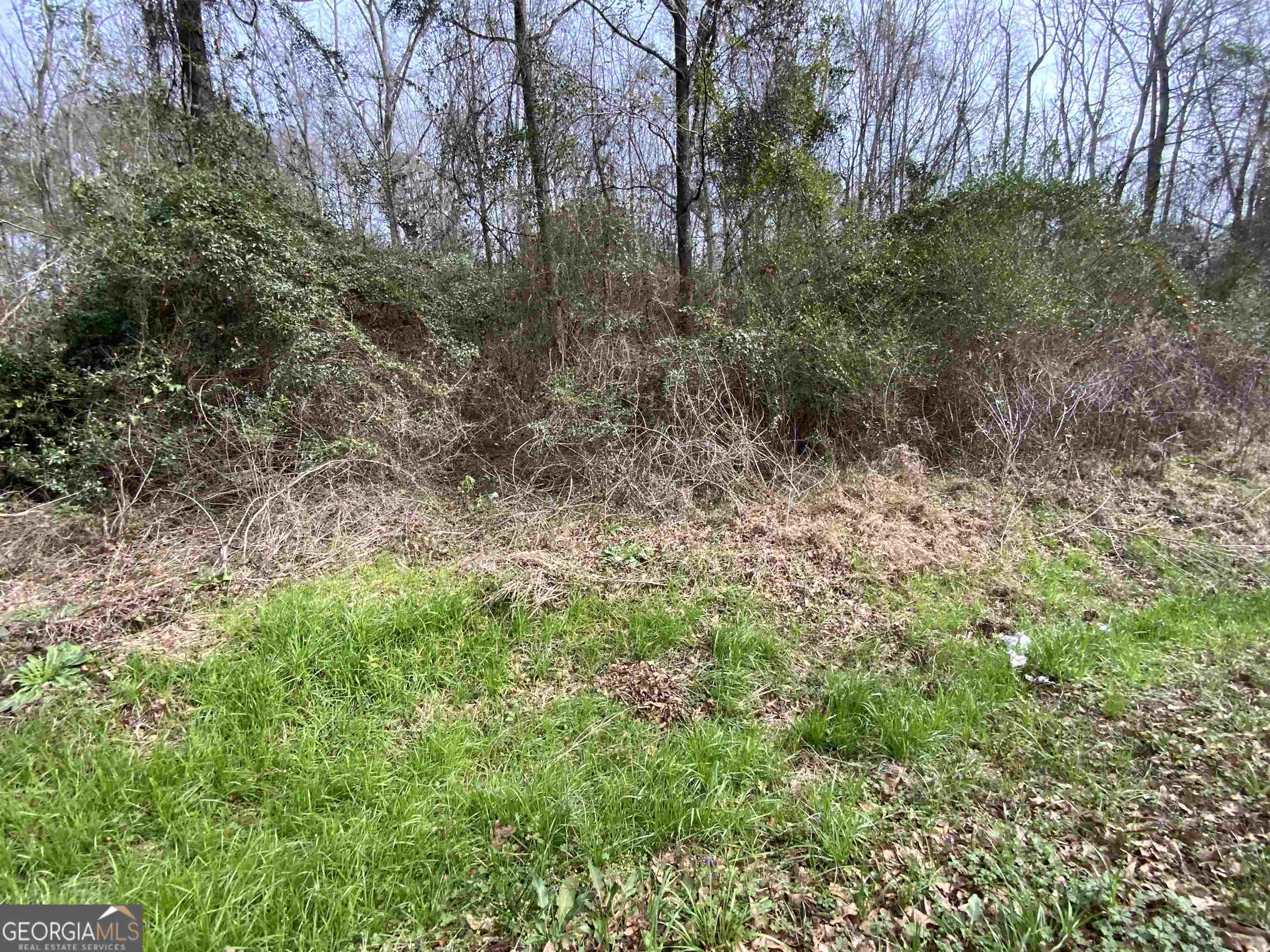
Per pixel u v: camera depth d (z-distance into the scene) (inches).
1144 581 184.9
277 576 176.2
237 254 216.1
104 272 214.2
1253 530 217.0
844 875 88.9
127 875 85.4
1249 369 311.6
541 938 79.9
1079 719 121.5
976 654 142.6
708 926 80.0
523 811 97.4
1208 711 121.4
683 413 255.1
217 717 115.7
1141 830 94.7
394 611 148.9
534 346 294.0
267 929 79.6
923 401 297.0
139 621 147.3
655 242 355.3
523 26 327.6
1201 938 76.0
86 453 195.3
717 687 132.2
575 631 150.9
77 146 360.2
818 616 161.8
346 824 95.6
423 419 249.9
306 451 217.6
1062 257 338.6
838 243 325.4
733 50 317.1
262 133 313.1
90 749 106.7
